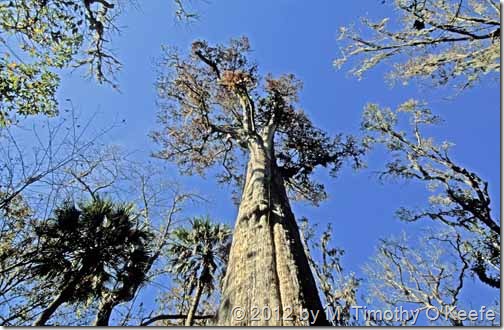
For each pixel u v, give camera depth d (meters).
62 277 6.87
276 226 5.16
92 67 7.86
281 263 4.25
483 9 7.04
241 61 13.10
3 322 5.59
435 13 7.36
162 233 10.55
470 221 12.20
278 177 7.55
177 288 11.52
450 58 7.48
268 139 10.45
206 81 12.98
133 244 8.33
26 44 5.95
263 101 13.15
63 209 7.24
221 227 12.11
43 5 5.92
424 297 12.12
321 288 7.41
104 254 7.64
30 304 6.15
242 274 4.11
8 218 5.74
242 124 11.92
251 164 8.09
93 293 7.53
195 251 11.52
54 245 6.61
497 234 11.08
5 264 5.80
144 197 10.53
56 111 5.88
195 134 12.98
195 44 12.78
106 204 7.97
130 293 8.06
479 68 7.02
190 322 9.97
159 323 11.30
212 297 11.57
